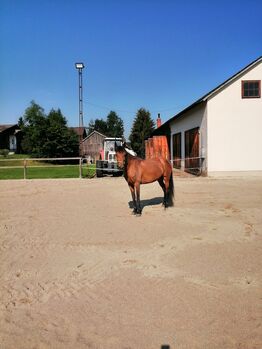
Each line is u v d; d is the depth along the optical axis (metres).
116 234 7.60
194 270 5.41
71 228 8.22
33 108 88.00
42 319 4.05
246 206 10.63
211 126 20.77
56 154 53.22
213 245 6.70
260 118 20.77
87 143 74.19
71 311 4.21
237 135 20.83
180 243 6.85
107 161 23.94
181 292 4.64
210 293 4.60
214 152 20.84
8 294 4.71
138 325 3.86
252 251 6.28
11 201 12.48
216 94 20.66
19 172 30.89
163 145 27.52
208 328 3.77
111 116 133.25
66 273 5.41
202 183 17.12
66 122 58.12
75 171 30.92
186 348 3.44
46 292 4.75
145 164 9.60
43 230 8.07
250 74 20.58
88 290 4.78
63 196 13.59
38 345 3.55
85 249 6.58
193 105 20.98
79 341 3.59
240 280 5.00
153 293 4.63
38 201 12.40
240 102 20.69
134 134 71.44
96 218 9.30
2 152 58.19
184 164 26.73
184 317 4.00
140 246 6.71
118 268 5.57
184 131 26.70
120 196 13.27
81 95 32.34
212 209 10.24
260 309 4.16
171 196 10.52
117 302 4.40
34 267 5.69
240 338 3.59
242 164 20.92
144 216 9.43
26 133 64.75
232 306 4.24
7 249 6.67
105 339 3.61
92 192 14.61
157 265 5.66
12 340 3.64
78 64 31.72
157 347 3.46
